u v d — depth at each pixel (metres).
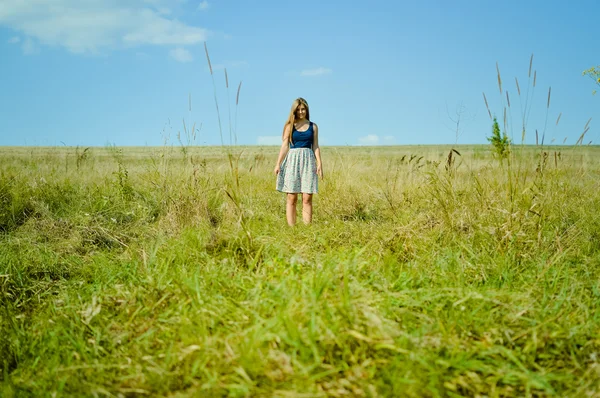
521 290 3.18
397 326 2.45
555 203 5.22
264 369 2.06
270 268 3.32
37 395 2.13
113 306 3.07
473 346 2.32
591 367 2.19
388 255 3.86
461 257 3.95
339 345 2.17
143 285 3.30
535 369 2.23
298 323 2.35
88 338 2.71
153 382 2.10
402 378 1.96
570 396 2.01
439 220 4.92
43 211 6.23
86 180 8.42
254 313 2.48
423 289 2.94
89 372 2.28
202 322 2.53
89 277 4.06
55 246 4.90
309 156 6.02
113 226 5.73
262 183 9.23
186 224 5.72
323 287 2.63
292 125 6.02
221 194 6.71
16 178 7.55
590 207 5.63
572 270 3.50
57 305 3.34
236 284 3.01
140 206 6.50
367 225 5.54
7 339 2.71
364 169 10.17
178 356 2.28
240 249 3.83
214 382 1.99
